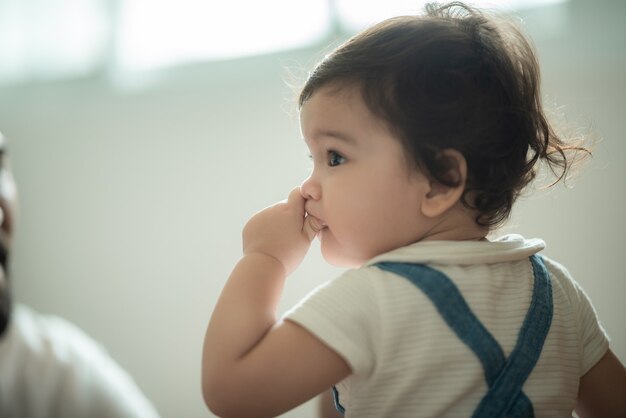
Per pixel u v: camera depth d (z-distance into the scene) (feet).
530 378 2.14
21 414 2.65
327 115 2.30
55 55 6.57
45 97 6.60
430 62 2.26
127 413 2.95
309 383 2.05
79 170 6.40
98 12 6.42
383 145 2.23
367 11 5.25
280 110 5.56
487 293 2.15
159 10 6.20
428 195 2.26
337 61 2.37
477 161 2.26
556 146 2.70
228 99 5.81
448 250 2.19
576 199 4.41
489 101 2.28
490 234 2.65
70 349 2.91
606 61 4.41
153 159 6.11
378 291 2.08
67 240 6.37
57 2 6.53
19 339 2.76
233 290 2.22
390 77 2.25
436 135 2.21
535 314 2.22
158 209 6.04
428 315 2.07
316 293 2.14
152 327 5.95
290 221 2.40
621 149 4.31
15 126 6.67
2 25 6.71
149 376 5.89
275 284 2.27
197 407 5.68
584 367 2.44
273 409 2.06
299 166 5.47
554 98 4.49
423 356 2.04
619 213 4.29
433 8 2.75
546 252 4.47
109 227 6.23
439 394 2.05
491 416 2.05
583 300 2.52
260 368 2.04
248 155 5.69
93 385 2.88
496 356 2.09
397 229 2.27
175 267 5.92
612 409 2.49
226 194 5.76
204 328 5.74
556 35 4.57
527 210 4.52
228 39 5.90
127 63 6.30
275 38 5.68
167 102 6.09
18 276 6.49
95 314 6.18
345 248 2.35
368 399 2.10
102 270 6.21
